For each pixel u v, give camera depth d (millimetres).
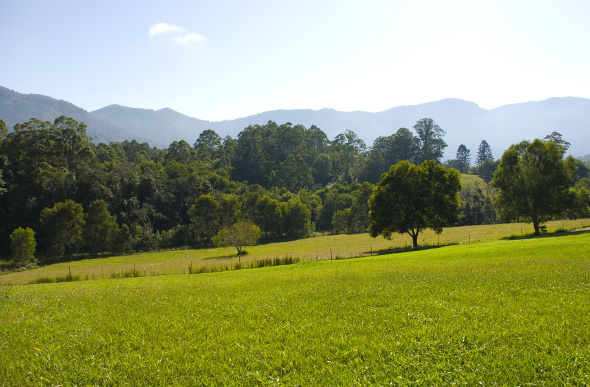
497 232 74688
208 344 9398
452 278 17531
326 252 62844
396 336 9297
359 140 188875
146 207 97438
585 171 135875
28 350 9453
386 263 29828
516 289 14039
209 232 95250
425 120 169500
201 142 176375
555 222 78875
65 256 76562
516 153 55969
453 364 7480
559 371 6988
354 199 109750
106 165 109000
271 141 159125
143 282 26203
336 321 11055
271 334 9977
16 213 80312
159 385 7215
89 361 8531
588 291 12938
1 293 20219
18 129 92188
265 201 101562
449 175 54594
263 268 37031
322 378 7203
